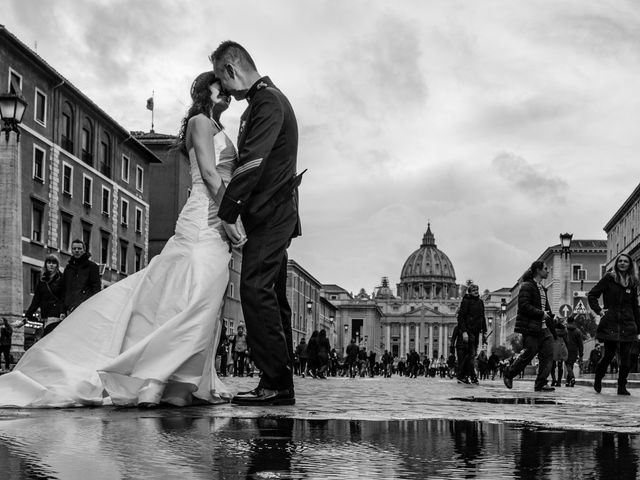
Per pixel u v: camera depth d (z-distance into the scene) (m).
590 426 3.83
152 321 5.02
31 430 3.20
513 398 7.33
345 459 2.48
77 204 41.12
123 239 47.91
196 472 2.17
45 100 37.47
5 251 21.56
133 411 4.36
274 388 5.08
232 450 2.65
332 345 157.25
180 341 4.65
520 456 2.63
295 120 5.16
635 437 3.29
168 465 2.29
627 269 10.22
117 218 47.00
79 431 3.18
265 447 2.74
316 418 3.99
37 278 36.31
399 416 4.21
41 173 37.25
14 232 21.38
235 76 5.18
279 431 3.31
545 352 11.86
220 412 4.30
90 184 43.00
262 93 5.04
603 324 10.40
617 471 2.31
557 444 3.00
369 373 60.50
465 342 16.39
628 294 10.29
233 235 5.04
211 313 4.79
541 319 11.88
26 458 2.38
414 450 2.74
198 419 3.83
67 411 4.34
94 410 4.41
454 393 8.57
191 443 2.82
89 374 4.80
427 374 80.38
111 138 46.09
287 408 4.71
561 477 2.19
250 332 5.04
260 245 5.01
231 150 5.39
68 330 4.93
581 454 2.70
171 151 5.53
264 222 5.02
